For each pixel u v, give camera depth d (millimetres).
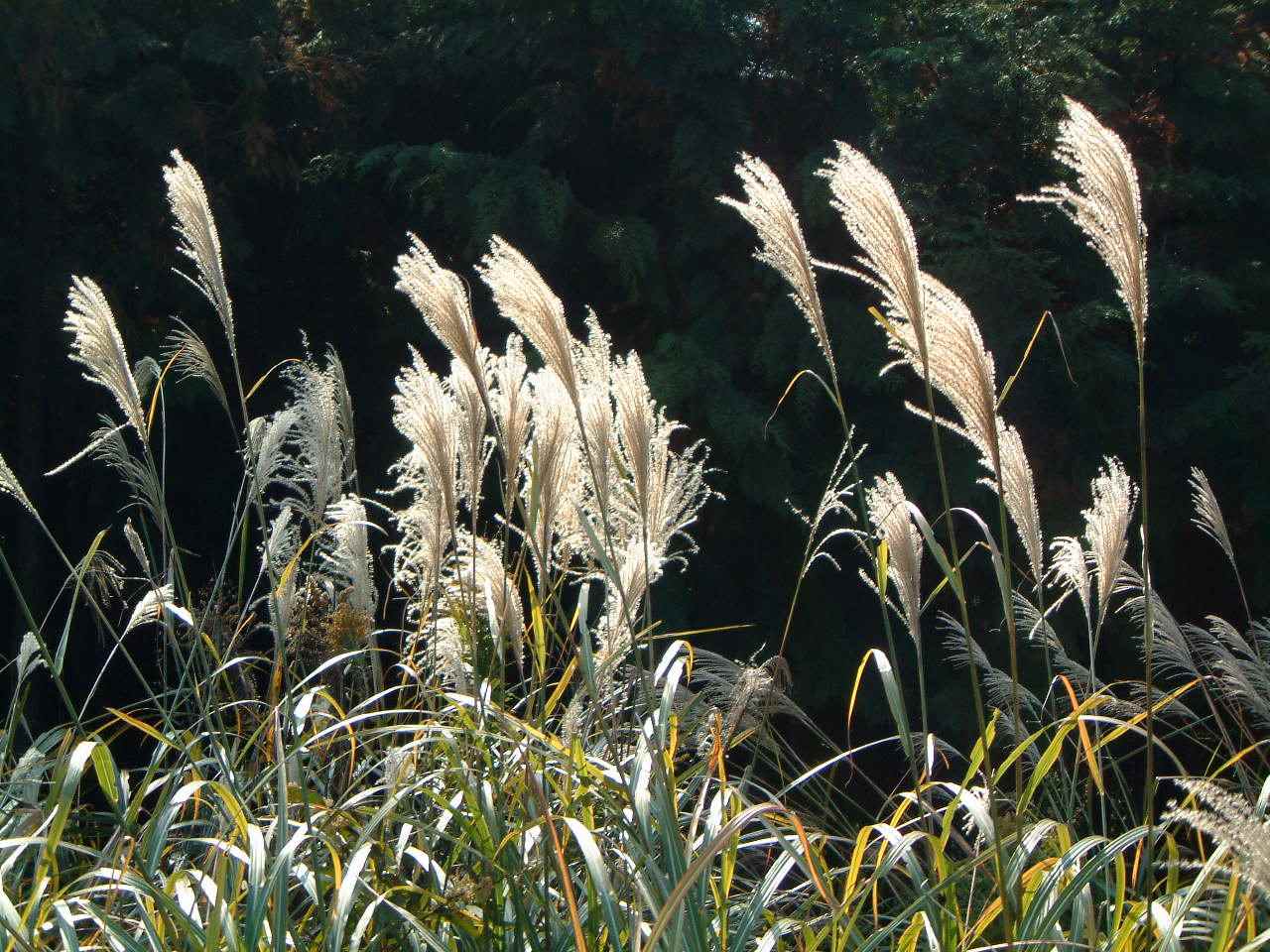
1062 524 9391
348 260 12492
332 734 3562
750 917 2439
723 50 9734
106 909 2648
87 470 11336
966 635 2436
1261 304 10602
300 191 11609
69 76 9977
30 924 2527
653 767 2600
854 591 9891
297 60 11539
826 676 9625
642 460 2902
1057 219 9766
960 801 2441
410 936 2713
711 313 10133
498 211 9648
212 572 11352
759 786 3254
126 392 3402
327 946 2318
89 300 3330
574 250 10469
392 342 11539
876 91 10422
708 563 10156
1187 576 10703
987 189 10383
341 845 2977
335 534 3877
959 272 9203
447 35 11141
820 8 10180
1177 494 10031
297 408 3930
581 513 3254
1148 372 10625
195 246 3393
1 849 2750
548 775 2867
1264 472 9789
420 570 3531
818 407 10117
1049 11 11664
